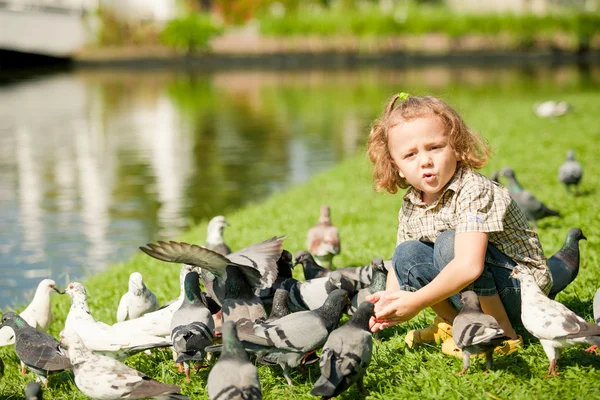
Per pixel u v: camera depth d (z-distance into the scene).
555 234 8.18
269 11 65.81
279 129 25.11
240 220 11.22
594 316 4.84
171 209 14.01
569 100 26.70
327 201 12.10
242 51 60.38
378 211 10.92
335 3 66.50
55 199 15.17
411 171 4.57
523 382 4.38
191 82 46.00
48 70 54.84
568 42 59.66
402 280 4.84
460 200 4.54
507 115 22.62
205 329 4.79
